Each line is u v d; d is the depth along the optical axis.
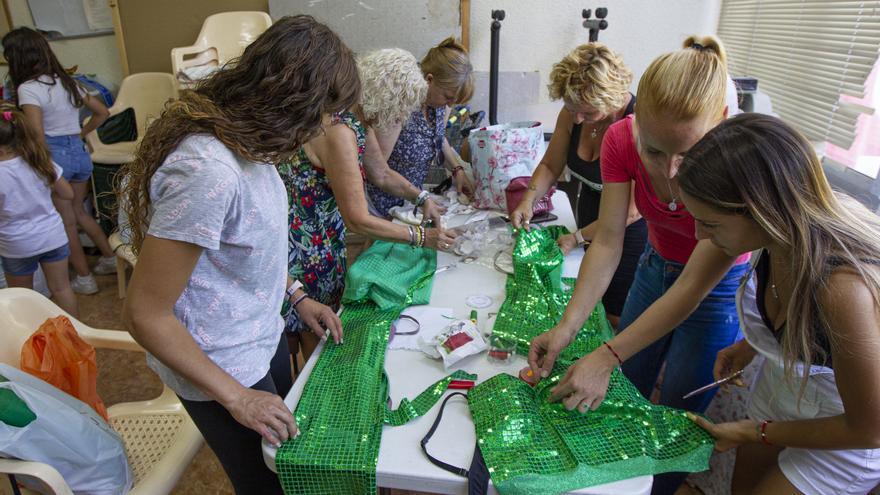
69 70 3.32
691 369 1.48
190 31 3.51
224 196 0.83
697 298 1.16
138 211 0.92
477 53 3.32
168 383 1.10
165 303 0.86
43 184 2.48
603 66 1.57
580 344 1.25
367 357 1.19
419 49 3.29
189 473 1.96
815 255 0.80
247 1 3.41
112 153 3.57
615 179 1.37
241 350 1.04
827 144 2.10
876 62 1.76
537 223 1.96
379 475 0.93
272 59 0.83
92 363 1.42
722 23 3.06
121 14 3.51
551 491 0.88
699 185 0.86
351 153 1.41
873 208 1.80
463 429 1.02
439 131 2.21
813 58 2.11
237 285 1.00
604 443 0.98
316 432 1.00
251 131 0.84
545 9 3.18
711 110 1.03
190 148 0.82
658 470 0.93
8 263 2.53
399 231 1.54
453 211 2.09
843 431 0.86
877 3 1.74
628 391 1.08
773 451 1.21
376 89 1.67
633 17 3.13
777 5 2.41
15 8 3.65
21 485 1.08
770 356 1.09
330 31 0.90
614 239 1.36
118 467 1.26
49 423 1.11
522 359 1.21
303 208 1.54
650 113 1.06
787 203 0.80
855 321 0.78
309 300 1.34
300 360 2.31
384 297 1.43
